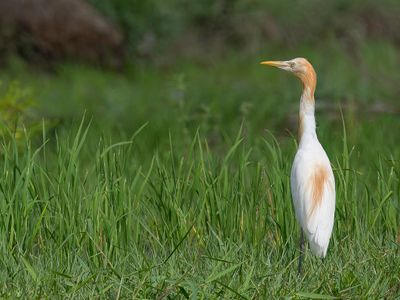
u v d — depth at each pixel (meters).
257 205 11.79
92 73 28.31
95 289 9.54
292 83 26.36
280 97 23.53
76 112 22.62
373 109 23.00
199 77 28.62
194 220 11.52
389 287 10.12
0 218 10.92
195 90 24.36
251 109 21.92
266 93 24.05
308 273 10.35
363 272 10.30
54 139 18.14
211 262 10.52
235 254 10.70
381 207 11.77
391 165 12.78
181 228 11.26
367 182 13.79
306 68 11.04
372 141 17.61
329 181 10.64
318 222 10.42
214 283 9.58
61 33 29.12
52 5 29.31
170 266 10.19
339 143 15.54
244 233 11.50
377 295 9.67
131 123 20.77
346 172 11.80
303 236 10.76
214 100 22.67
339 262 10.75
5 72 28.22
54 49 29.12
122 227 11.21
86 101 24.34
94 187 11.70
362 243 11.21
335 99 23.70
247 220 11.46
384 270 10.35
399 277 10.27
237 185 11.91
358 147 17.09
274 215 11.72
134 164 13.99
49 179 11.45
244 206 11.73
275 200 11.60
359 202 12.40
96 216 11.00
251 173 14.34
